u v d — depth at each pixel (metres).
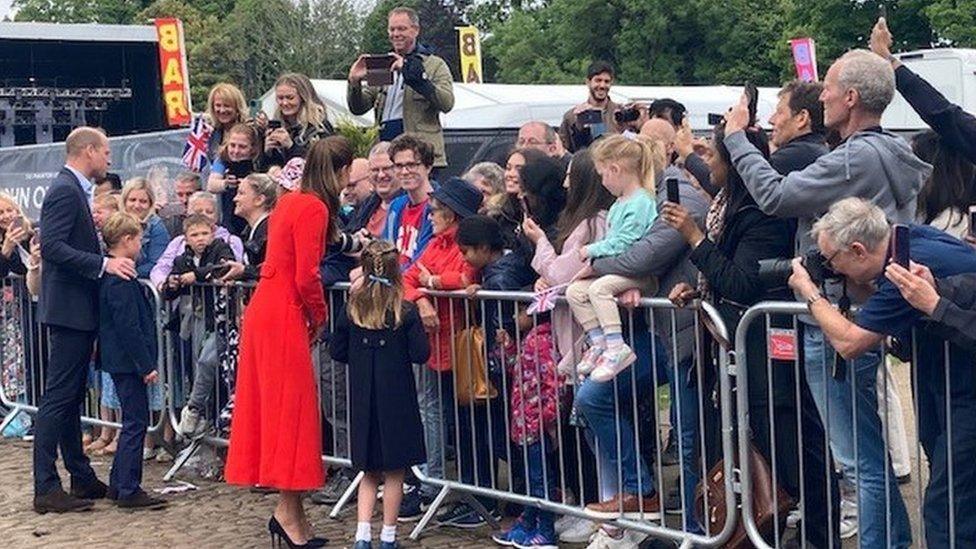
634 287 5.53
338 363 6.71
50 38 16.50
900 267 4.10
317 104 8.23
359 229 7.37
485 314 6.18
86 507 7.21
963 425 4.34
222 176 8.28
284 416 6.05
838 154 4.76
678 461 5.77
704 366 5.35
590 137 8.80
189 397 7.98
